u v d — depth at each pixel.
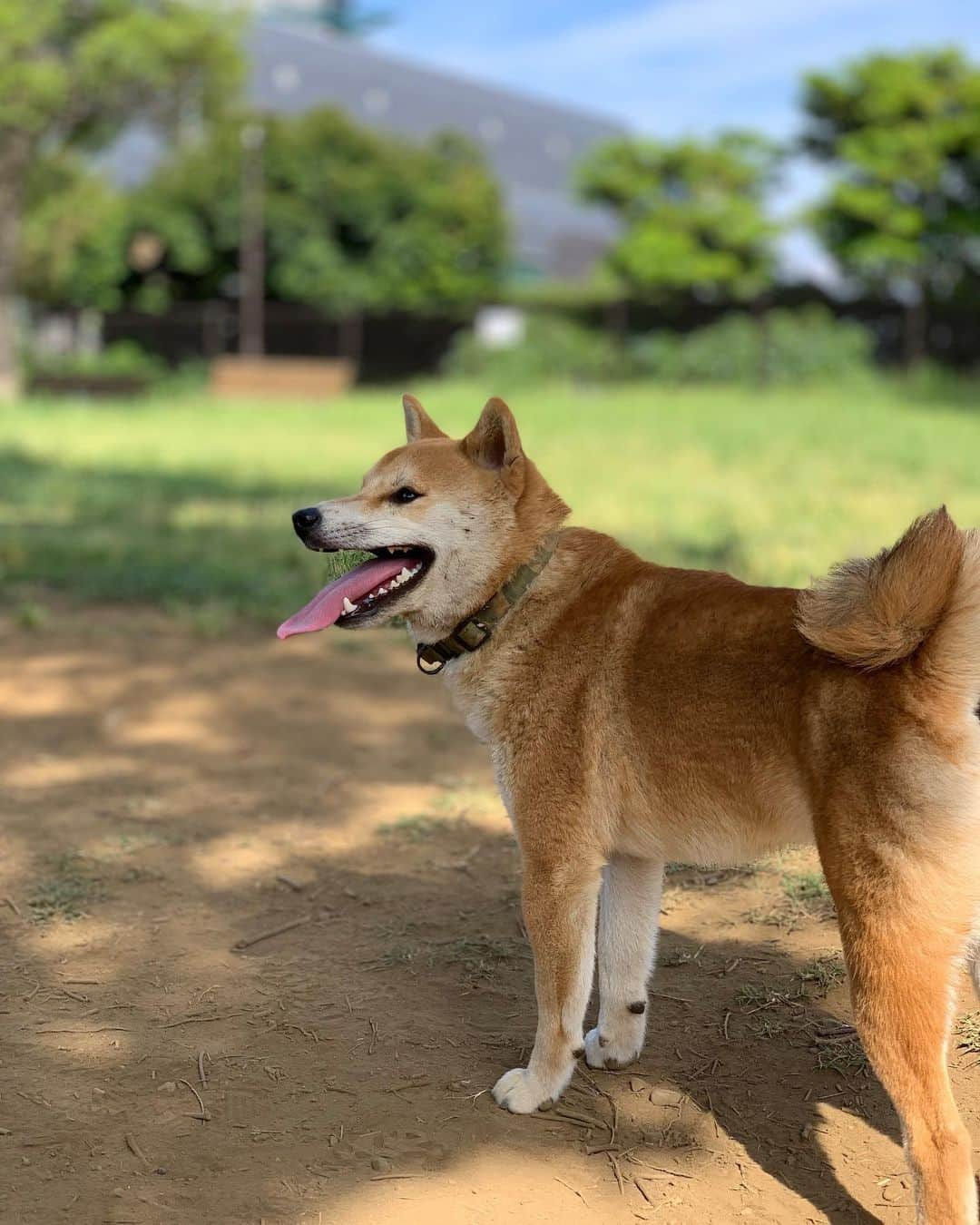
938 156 11.15
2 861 1.85
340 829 1.96
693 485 5.00
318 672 2.70
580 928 1.35
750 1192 1.26
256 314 13.40
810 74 11.37
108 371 12.44
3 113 9.59
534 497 1.42
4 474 5.66
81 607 3.28
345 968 1.60
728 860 1.31
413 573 1.43
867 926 1.16
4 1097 1.38
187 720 2.39
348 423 8.73
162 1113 1.36
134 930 1.68
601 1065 1.43
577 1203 1.25
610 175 13.16
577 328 12.39
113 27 9.77
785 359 10.66
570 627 1.37
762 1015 1.50
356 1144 1.32
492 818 1.99
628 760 1.32
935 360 10.86
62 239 12.20
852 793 1.18
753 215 12.65
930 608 1.17
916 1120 1.15
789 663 1.24
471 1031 1.49
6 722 2.37
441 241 13.98
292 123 13.86
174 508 4.77
